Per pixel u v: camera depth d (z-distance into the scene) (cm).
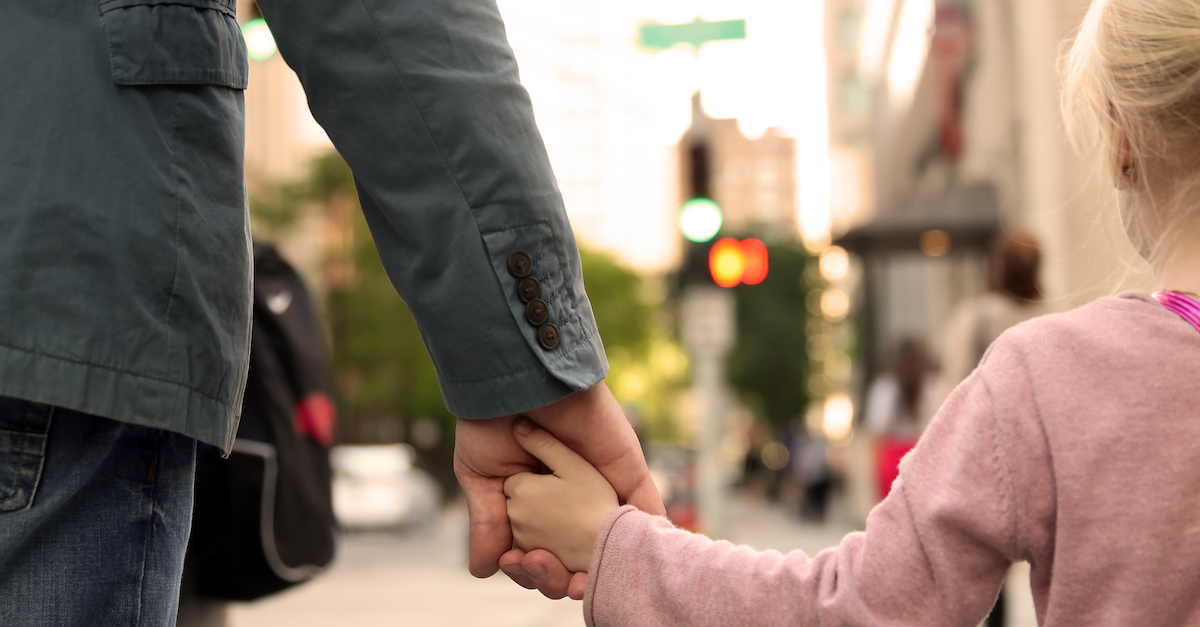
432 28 141
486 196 140
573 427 147
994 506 121
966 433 125
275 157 2786
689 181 865
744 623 130
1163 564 115
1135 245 134
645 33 868
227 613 270
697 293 865
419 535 2000
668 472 1537
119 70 120
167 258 119
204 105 125
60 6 121
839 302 3778
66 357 113
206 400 123
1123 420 119
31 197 115
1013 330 130
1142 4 129
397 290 146
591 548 144
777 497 3844
